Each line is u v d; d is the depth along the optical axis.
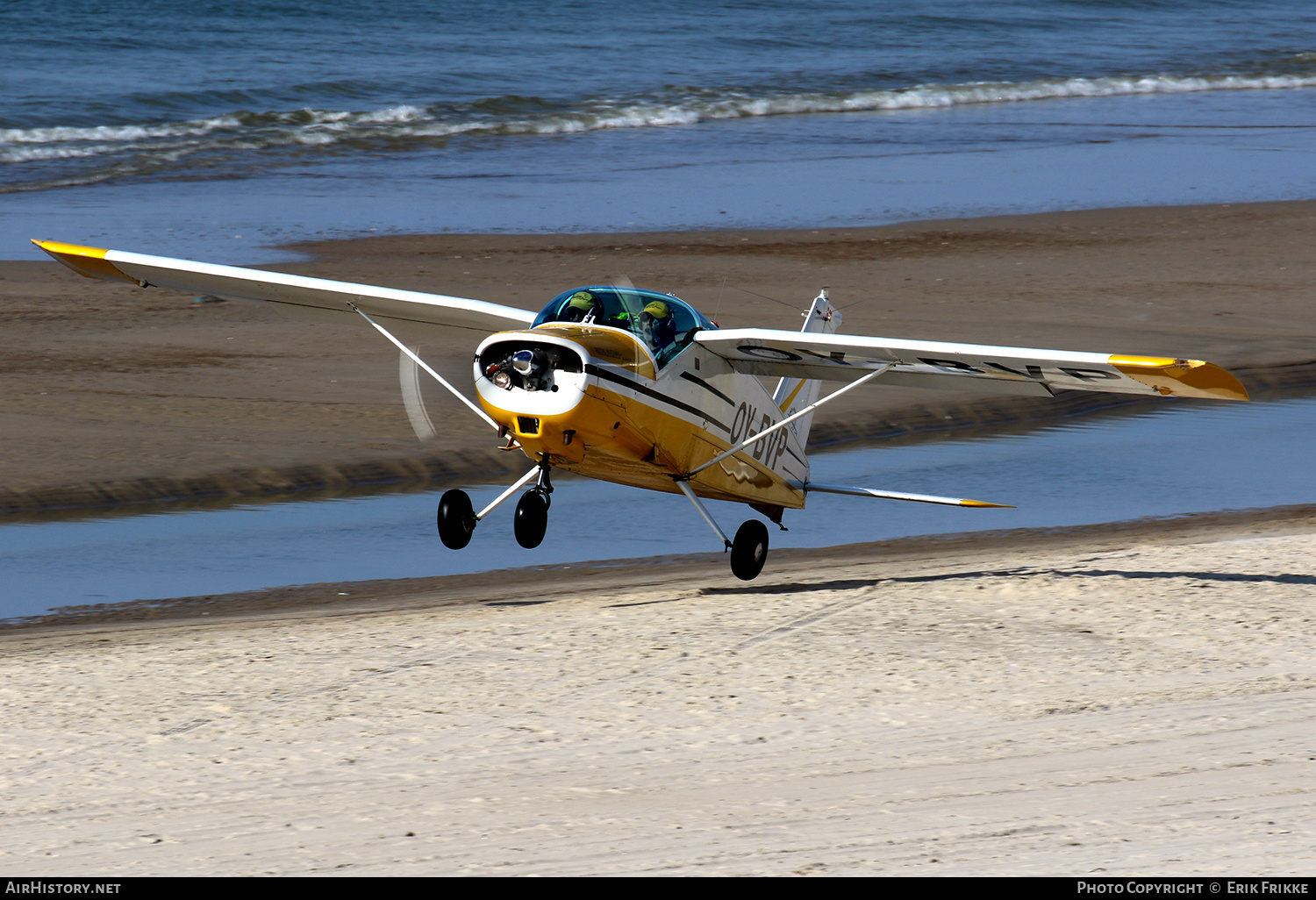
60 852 20.69
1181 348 66.50
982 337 67.69
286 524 44.97
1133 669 28.78
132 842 21.02
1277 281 81.00
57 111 135.88
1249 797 21.88
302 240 88.44
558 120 143.62
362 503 47.44
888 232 94.50
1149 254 87.62
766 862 19.88
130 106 140.75
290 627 33.72
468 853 20.41
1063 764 23.55
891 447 54.62
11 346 63.59
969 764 23.67
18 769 24.12
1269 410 60.25
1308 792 22.03
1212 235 93.50
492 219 97.12
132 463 49.09
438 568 40.91
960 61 198.75
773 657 29.97
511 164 122.44
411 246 87.31
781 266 83.94
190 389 57.97
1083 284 79.75
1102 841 20.36
